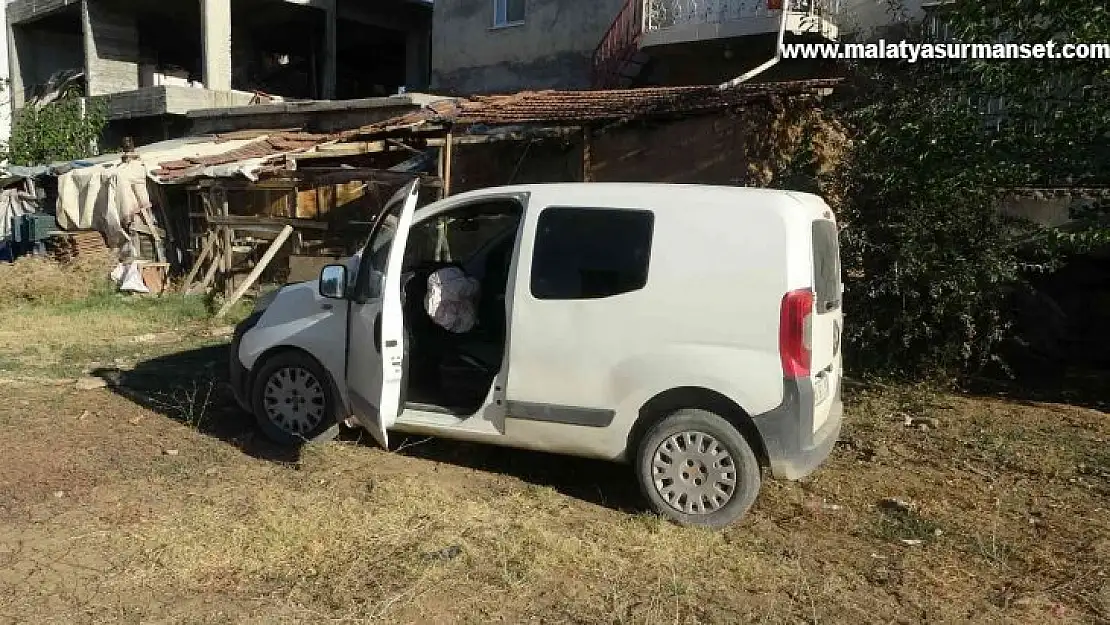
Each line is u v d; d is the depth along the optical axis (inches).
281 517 173.5
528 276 189.5
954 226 299.0
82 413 251.0
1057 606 152.6
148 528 170.4
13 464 206.4
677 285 176.7
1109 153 267.1
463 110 437.7
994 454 237.3
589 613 143.6
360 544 165.2
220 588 148.3
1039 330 354.6
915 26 416.2
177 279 548.4
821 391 180.4
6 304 475.5
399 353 196.5
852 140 339.3
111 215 568.1
